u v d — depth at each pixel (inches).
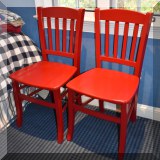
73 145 68.9
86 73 67.2
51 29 76.2
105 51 68.2
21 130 75.3
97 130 74.5
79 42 69.1
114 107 82.3
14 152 67.0
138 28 62.2
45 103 66.8
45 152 66.7
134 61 65.6
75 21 71.1
